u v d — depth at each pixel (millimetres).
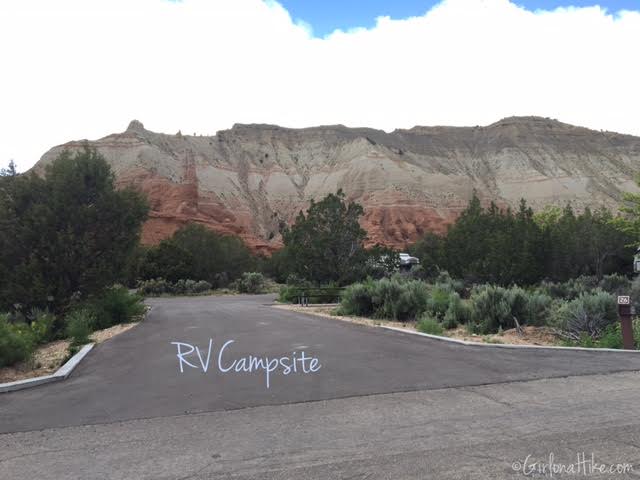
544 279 32656
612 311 12180
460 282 28750
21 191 18484
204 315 20000
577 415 5641
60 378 7785
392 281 17688
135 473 4266
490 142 189750
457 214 121062
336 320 16328
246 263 66688
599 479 3990
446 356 9172
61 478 4199
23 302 17750
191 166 126188
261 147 160875
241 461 4469
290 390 6914
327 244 33562
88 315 16562
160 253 55062
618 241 36219
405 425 5375
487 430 5172
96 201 19250
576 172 168125
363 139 156875
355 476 4102
